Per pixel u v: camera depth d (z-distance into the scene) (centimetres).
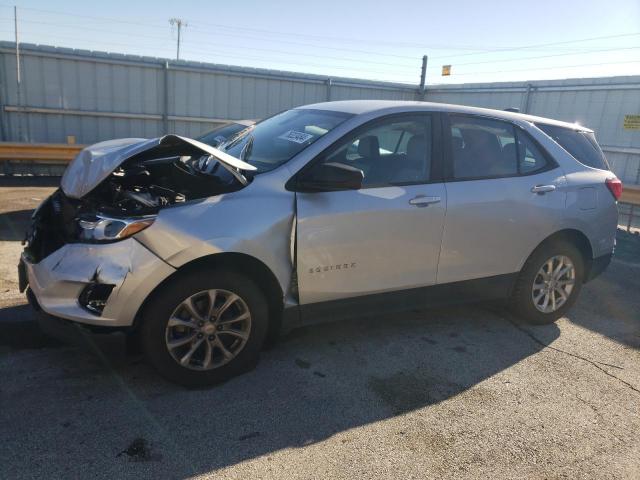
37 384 305
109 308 276
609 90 1163
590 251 454
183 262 285
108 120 1230
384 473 249
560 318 466
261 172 324
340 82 1454
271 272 312
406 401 312
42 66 1143
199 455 253
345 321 424
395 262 354
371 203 338
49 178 1144
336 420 288
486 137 400
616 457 274
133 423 274
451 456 265
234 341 318
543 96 1296
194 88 1293
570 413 312
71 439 258
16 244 598
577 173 437
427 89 1603
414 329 419
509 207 393
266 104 1380
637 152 1118
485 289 407
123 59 1207
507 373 356
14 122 1148
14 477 230
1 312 400
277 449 261
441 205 364
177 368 300
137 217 282
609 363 381
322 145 335
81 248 279
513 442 280
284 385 320
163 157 374
